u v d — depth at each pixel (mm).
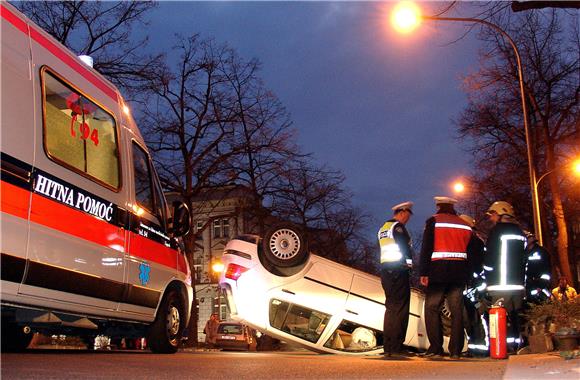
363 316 10023
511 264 9289
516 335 9383
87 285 6812
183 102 30531
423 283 8539
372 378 5176
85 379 4746
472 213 34812
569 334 7836
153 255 8484
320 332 10031
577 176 30922
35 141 6023
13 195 5652
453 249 8398
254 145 30875
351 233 40688
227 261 10344
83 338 10766
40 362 6047
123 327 8820
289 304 10039
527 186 32438
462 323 8383
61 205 6367
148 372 5434
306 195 34781
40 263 6012
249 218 32406
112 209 7438
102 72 24891
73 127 6746
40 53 6309
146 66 25938
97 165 7207
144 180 8523
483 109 32375
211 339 30703
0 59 5633
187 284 9609
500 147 32781
